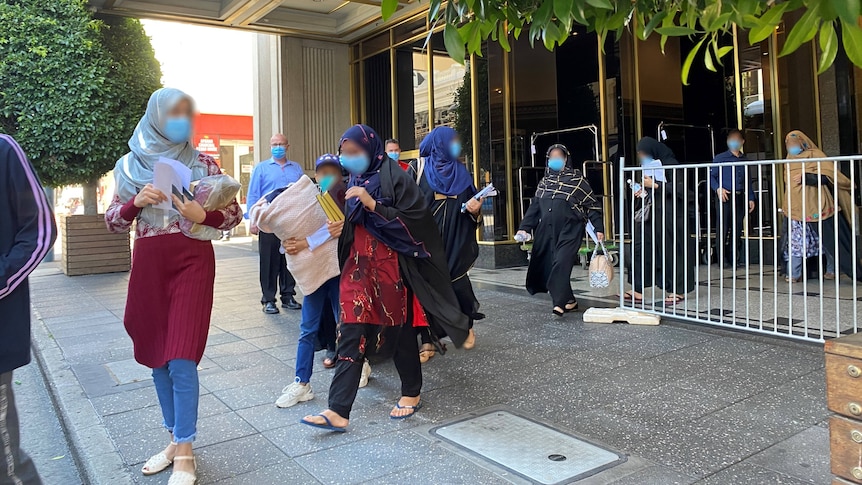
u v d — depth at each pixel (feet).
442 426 10.84
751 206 28.30
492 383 13.14
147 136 9.12
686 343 15.76
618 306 20.24
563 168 19.54
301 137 38.88
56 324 20.85
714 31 5.35
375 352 10.95
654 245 19.02
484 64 31.17
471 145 31.83
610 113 31.12
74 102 28.63
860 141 29.37
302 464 9.52
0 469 6.56
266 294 21.67
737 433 10.12
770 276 25.29
